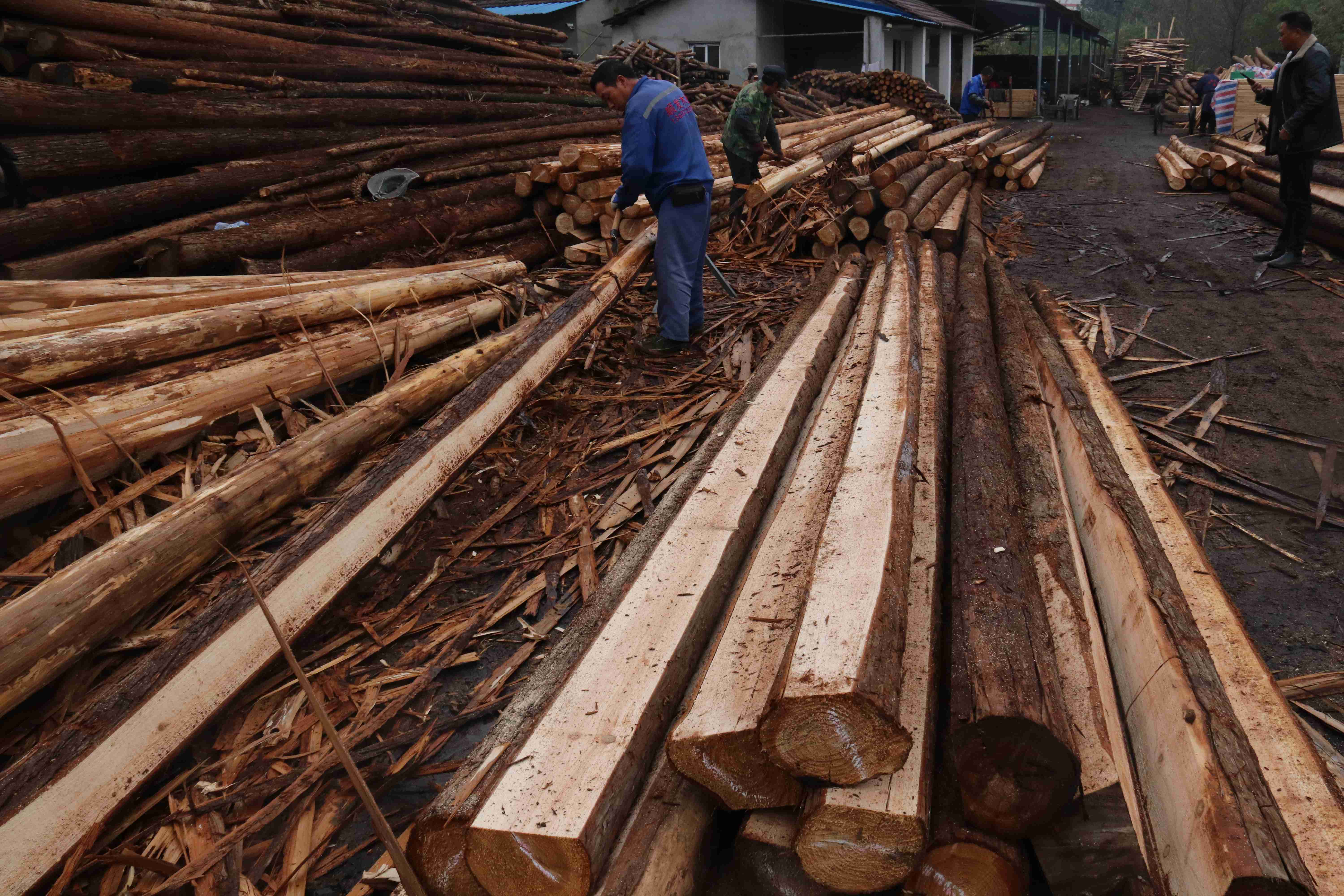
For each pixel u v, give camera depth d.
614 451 4.02
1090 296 6.52
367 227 6.46
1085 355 4.21
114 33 6.70
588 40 20.64
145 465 3.21
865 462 2.43
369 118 8.10
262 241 5.68
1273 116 6.88
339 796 2.16
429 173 7.41
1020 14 27.44
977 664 1.67
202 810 2.09
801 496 2.58
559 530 3.38
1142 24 53.12
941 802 1.67
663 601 2.18
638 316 5.88
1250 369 4.84
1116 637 2.25
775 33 20.27
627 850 1.61
